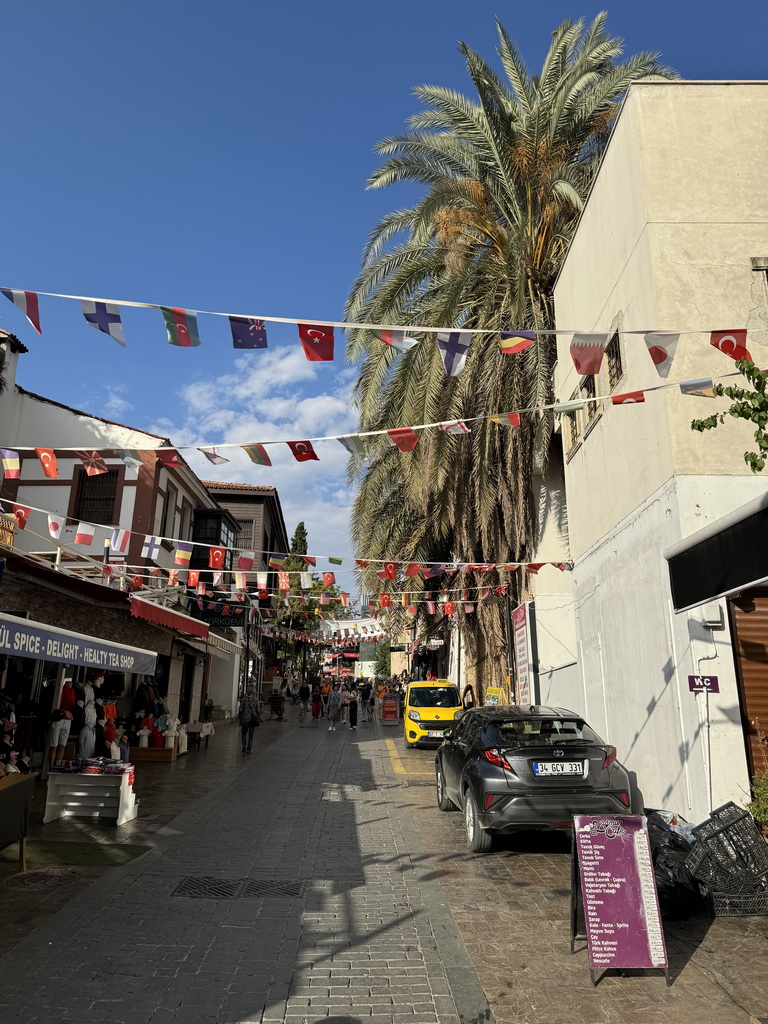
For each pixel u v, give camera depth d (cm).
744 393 505
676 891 558
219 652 2327
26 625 596
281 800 1099
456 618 2044
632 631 898
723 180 858
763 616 721
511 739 777
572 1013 402
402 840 834
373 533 2003
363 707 3731
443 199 1368
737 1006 411
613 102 1500
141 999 412
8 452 723
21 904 571
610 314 988
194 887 634
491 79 1412
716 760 691
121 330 469
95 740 1194
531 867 715
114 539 1032
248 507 4028
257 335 491
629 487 916
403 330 515
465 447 1586
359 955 484
